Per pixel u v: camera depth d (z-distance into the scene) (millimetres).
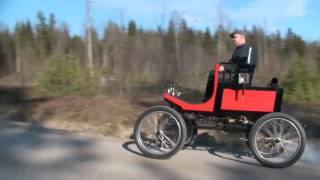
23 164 7160
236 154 8398
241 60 7820
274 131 7559
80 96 14328
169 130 7902
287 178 6891
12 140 8891
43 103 13047
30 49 31922
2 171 6777
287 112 12633
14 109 12648
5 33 37625
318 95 15055
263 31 28734
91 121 11008
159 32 24766
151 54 23219
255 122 7609
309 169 7477
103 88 15367
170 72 21484
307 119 11758
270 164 7430
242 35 8047
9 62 36719
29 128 10258
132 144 8820
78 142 8836
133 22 26094
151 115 7871
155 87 16219
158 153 7754
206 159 7875
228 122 7867
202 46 27875
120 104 12648
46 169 6914
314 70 15742
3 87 18391
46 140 8945
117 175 6699
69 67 15258
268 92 7598
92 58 19625
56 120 11344
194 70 22156
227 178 6766
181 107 7879
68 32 32844
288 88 15344
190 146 8898
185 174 6867
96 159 7566
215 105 7723
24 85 19250
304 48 25344
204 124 7965
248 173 7098
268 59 26406
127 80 16797
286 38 29172
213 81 7934
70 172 6785
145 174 6793
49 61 15734
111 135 10016
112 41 24891
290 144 7539
